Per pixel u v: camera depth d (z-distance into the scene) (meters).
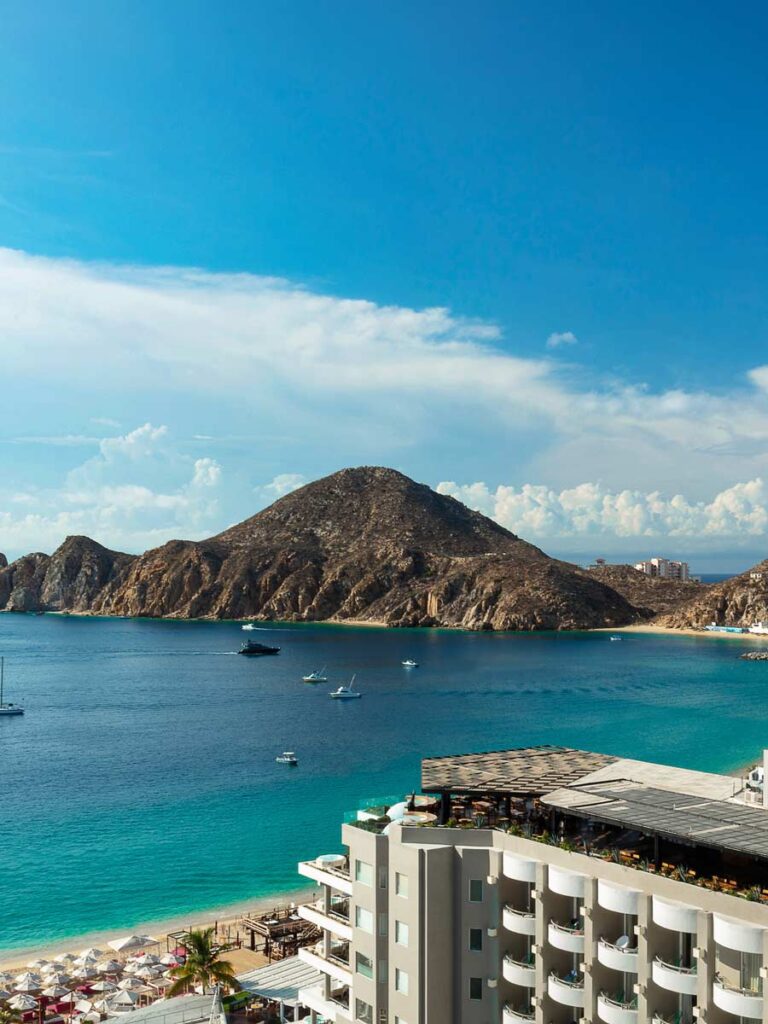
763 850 47.78
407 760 192.25
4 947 98.38
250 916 105.31
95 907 109.12
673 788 61.44
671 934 48.06
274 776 176.38
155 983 87.38
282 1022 78.38
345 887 61.00
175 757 196.00
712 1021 44.94
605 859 51.38
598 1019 49.25
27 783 171.25
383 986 57.62
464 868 54.81
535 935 52.12
